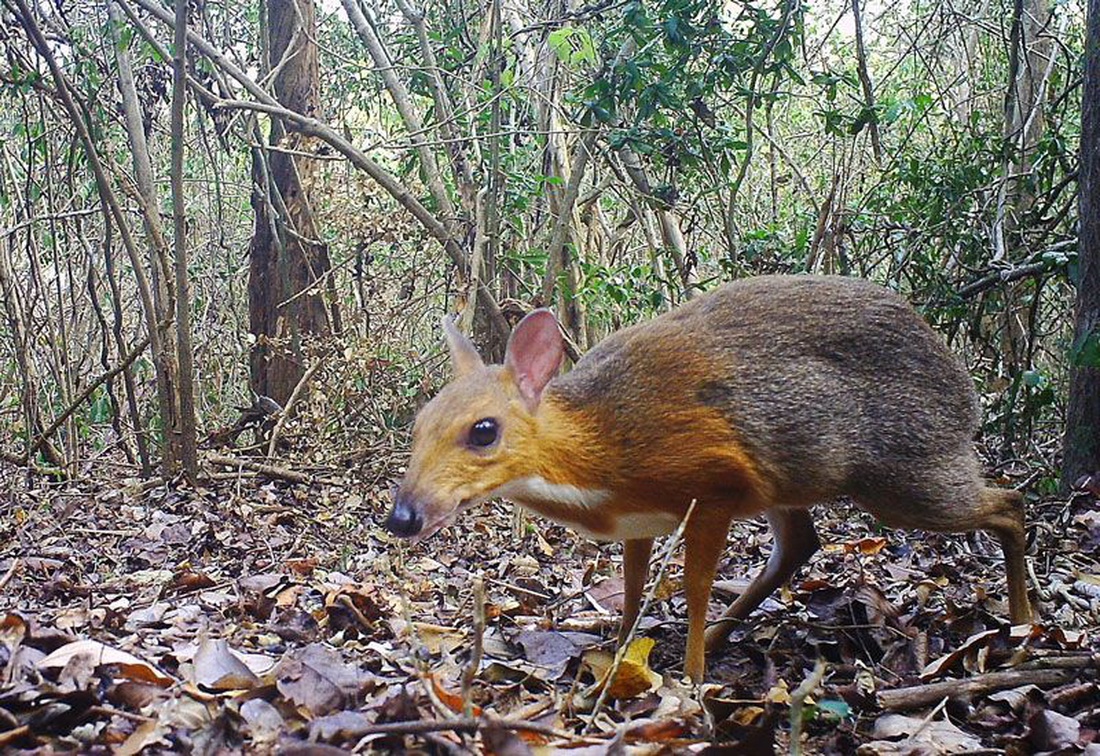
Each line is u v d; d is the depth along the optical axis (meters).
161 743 0.56
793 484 0.80
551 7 1.96
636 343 0.80
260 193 1.92
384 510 1.46
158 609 0.94
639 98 1.75
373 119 2.81
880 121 1.90
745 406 0.78
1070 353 1.32
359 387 1.79
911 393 0.83
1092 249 1.29
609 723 0.66
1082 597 1.00
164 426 1.59
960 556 1.15
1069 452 1.34
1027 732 0.67
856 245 1.85
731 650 0.88
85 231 2.10
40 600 1.04
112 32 1.72
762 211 2.60
